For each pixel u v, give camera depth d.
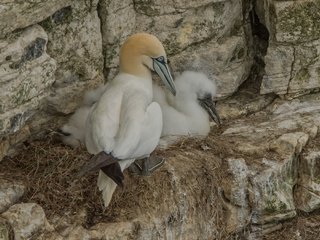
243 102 14.59
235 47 14.29
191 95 13.67
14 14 11.02
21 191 11.98
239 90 14.77
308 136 13.77
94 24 12.77
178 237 12.52
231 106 14.50
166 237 12.33
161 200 12.36
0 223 11.28
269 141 13.64
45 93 11.95
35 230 11.44
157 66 12.45
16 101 11.42
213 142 13.49
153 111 11.77
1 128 11.34
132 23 13.39
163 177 12.52
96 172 12.30
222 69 14.24
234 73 14.41
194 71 13.98
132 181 12.34
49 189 12.08
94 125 11.53
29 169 12.42
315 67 14.25
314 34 13.98
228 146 13.50
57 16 12.23
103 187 11.63
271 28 14.07
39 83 11.69
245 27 14.62
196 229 12.72
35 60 11.57
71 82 12.73
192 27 13.80
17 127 11.64
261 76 14.79
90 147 11.70
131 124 11.33
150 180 12.41
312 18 13.89
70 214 11.88
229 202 13.09
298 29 13.93
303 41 14.02
